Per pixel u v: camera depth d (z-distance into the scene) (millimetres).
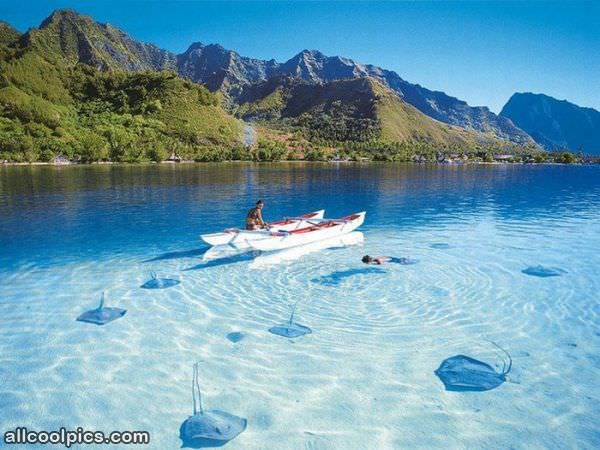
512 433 5219
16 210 22297
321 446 5008
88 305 9320
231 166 79125
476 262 12570
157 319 8586
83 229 17438
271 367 6738
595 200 28469
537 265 12266
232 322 8430
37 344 7543
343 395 5988
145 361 6965
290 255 13359
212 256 13297
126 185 37250
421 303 9359
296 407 5734
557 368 6684
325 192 32906
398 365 6773
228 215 21125
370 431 5258
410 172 64812
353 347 7367
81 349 7371
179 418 5543
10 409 5766
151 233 16719
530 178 53469
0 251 13898
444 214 21828
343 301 9500
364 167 81750
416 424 5383
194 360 6980
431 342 7551
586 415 5559
